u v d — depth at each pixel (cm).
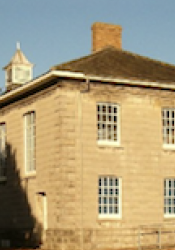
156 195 2970
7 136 3372
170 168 3031
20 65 3641
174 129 3083
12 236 3203
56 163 2795
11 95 3222
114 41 3625
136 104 2972
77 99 2820
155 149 2998
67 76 2762
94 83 2870
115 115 2931
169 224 2981
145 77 2998
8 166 3328
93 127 2845
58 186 2762
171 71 3319
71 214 2742
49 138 2877
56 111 2812
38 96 3016
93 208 2795
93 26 3594
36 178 2989
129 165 2917
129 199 2897
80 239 2722
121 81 2895
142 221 2909
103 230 2794
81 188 2778
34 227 2986
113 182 2884
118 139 2920
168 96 3069
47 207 2855
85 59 3134
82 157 2802
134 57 3403
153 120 3011
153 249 2766
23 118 3197
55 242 2741
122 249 2755
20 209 3150
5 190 3344
